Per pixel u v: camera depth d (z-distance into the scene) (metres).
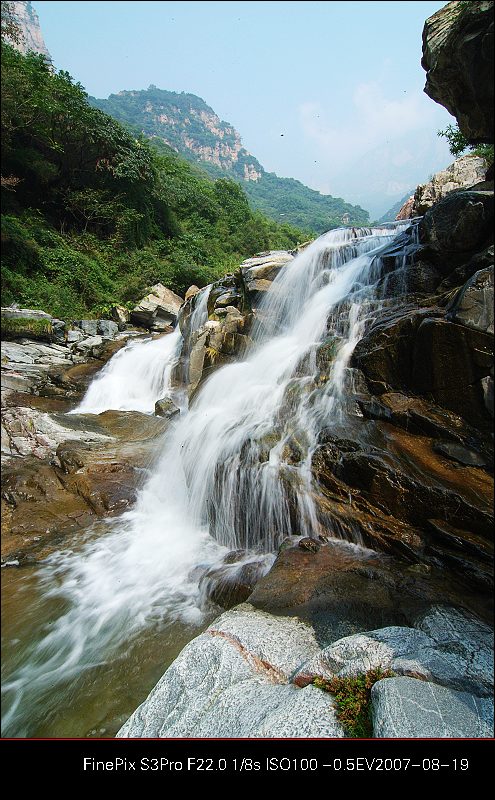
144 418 10.19
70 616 4.89
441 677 2.89
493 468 4.75
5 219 16.88
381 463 5.00
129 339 15.85
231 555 5.69
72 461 7.95
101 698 3.89
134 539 6.41
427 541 4.51
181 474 7.77
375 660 3.09
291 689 3.11
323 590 4.16
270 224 45.47
